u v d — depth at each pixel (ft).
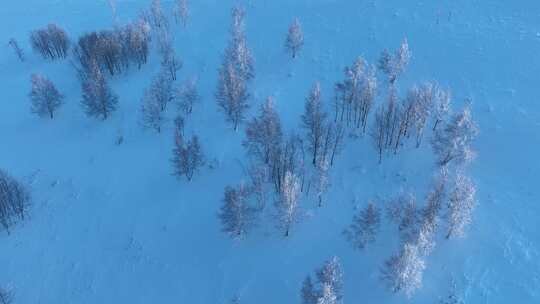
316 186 195.93
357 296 171.94
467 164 201.26
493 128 218.59
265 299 177.47
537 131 214.28
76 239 207.92
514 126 217.97
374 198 198.49
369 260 179.42
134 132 246.27
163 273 191.93
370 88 218.38
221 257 191.83
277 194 202.08
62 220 215.31
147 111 238.48
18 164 242.99
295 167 200.75
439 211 182.29
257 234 194.49
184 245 198.49
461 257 174.81
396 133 211.82
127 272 194.49
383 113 215.10
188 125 242.58
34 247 207.10
